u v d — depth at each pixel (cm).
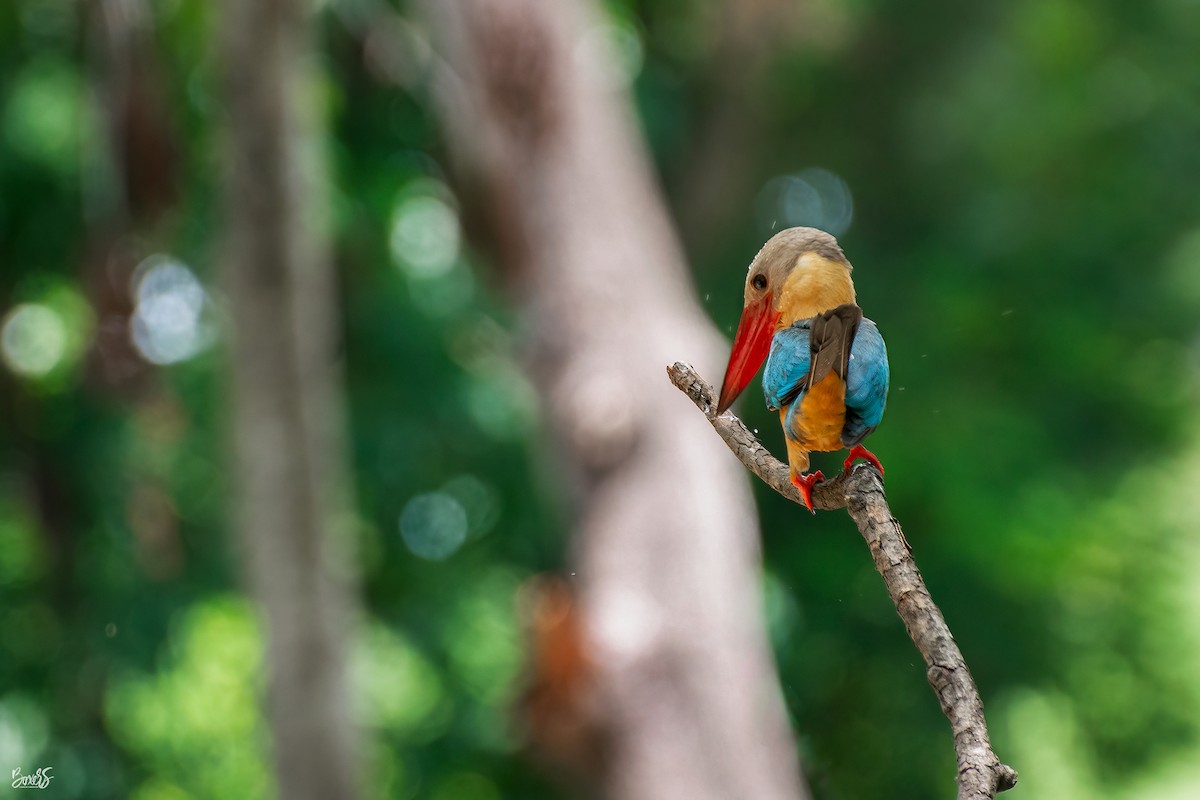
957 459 1919
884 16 2370
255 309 920
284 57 849
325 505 988
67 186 1408
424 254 1535
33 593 1653
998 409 2055
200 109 1155
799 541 1980
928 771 1767
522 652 938
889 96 2491
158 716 1717
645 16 2230
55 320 1526
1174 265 2364
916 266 2383
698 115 2228
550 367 1064
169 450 1394
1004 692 2000
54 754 1555
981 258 2297
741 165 2256
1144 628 2100
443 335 1509
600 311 1054
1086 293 2328
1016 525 1889
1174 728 2100
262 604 998
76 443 1507
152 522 1372
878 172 2591
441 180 1567
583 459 992
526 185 1127
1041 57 2433
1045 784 1953
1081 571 2000
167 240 1188
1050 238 2342
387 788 1753
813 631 1862
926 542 1934
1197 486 2256
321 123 1223
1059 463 2106
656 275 1116
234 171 880
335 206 1362
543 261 1100
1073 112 2356
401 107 1594
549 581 948
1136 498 2159
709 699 901
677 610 927
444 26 1152
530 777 1778
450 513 1738
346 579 1340
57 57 1402
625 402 990
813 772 946
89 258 957
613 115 1202
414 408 1520
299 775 1020
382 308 1493
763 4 2102
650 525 949
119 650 1498
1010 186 2406
